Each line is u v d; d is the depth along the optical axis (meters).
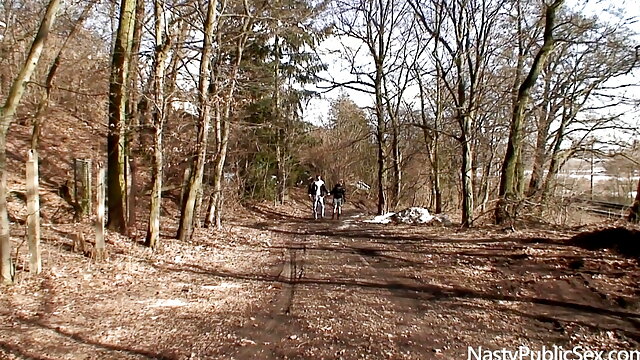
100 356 4.56
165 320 5.82
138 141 13.82
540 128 19.83
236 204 21.27
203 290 7.47
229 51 14.18
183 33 11.08
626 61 14.37
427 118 25.64
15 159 16.22
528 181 24.62
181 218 11.88
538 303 6.70
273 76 20.27
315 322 6.01
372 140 32.97
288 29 13.95
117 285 7.12
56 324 5.21
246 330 5.64
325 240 13.70
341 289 7.80
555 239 10.48
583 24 14.41
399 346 5.21
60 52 11.85
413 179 30.50
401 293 7.50
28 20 12.40
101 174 8.16
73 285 6.67
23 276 6.48
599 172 22.83
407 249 11.29
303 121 27.78
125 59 10.49
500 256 9.46
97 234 8.16
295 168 31.12
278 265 9.98
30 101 15.93
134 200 11.97
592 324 5.86
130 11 10.48
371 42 22.03
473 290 7.52
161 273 8.27
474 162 24.83
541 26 16.05
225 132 14.91
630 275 7.38
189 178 12.20
